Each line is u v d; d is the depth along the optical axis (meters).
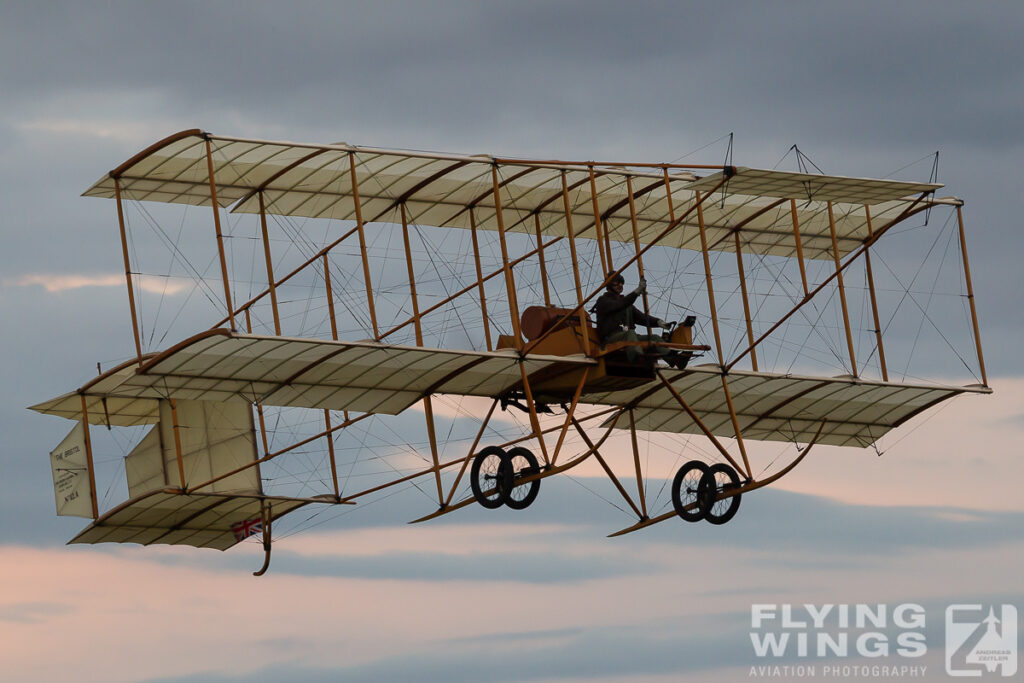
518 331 68.56
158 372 66.69
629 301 67.19
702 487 71.75
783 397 79.50
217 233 63.44
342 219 74.69
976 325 77.75
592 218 78.56
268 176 70.19
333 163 69.06
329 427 79.75
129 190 69.44
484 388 72.69
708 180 63.62
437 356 67.69
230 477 79.94
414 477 74.00
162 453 79.75
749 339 78.94
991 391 78.12
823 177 63.81
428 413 72.94
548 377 70.75
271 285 72.25
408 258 74.06
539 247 75.75
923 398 79.88
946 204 77.31
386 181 71.88
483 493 70.50
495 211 76.31
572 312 68.12
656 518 74.31
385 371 69.62
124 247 68.25
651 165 68.00
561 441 69.06
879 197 66.69
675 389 77.75
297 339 64.62
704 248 68.81
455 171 70.69
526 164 69.19
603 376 68.00
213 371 67.25
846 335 76.50
